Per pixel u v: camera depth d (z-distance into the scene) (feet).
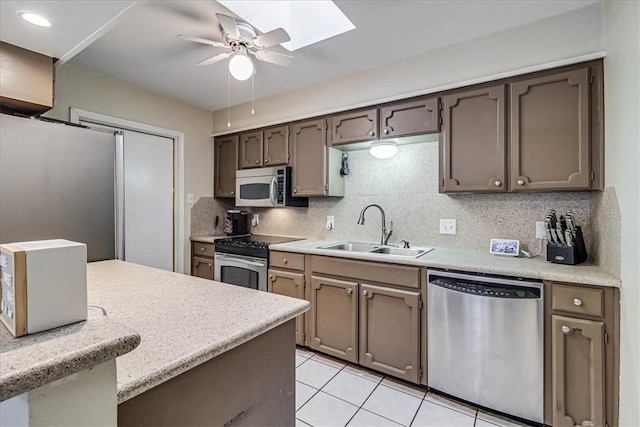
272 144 10.61
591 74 5.78
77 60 8.27
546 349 5.38
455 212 8.20
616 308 4.83
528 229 7.23
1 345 1.59
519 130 6.41
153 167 10.77
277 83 9.77
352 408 6.07
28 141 6.17
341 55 7.93
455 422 5.68
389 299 7.04
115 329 1.85
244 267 9.61
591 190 5.94
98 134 7.14
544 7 6.00
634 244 4.34
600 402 4.93
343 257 7.71
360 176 9.77
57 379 1.50
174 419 2.49
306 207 10.94
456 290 6.11
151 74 9.14
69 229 6.66
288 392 3.73
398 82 8.19
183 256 11.40
